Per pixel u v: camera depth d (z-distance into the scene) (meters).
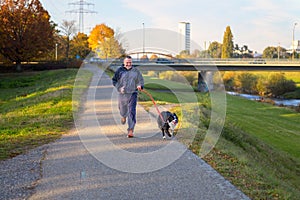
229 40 86.94
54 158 6.58
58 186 5.14
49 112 12.48
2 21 42.62
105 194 4.85
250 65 44.38
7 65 45.56
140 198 4.72
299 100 43.03
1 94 26.92
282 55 103.81
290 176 11.24
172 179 5.47
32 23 43.94
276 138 19.45
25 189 5.03
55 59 53.69
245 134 15.88
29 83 35.00
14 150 7.18
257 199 4.77
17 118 11.54
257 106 32.75
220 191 5.00
